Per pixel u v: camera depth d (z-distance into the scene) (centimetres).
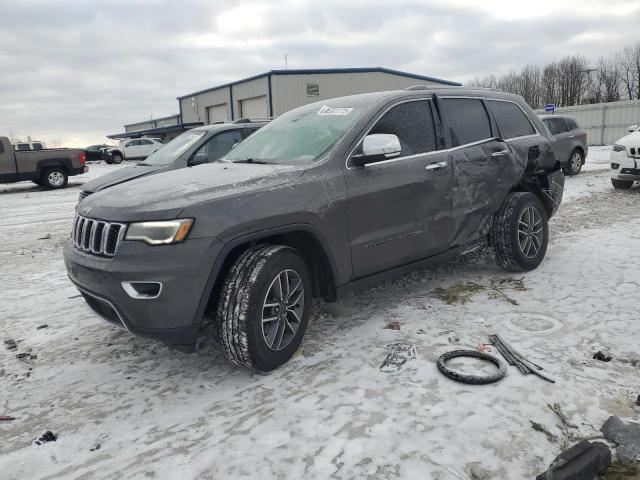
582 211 862
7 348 398
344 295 372
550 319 394
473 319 401
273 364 323
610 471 226
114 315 321
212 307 333
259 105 3512
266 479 233
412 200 404
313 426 269
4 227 1011
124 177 755
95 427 285
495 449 243
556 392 288
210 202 302
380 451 246
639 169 1022
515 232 488
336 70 3328
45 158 1748
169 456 254
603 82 5806
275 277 317
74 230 348
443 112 451
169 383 329
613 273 498
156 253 288
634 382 297
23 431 286
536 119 555
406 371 321
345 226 361
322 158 364
